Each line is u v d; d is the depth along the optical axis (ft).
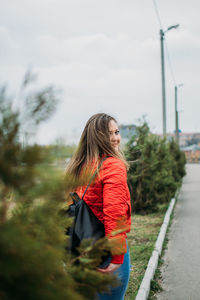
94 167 5.56
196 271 14.75
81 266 3.70
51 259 2.63
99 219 5.43
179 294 12.34
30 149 2.53
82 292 3.39
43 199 2.75
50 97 2.76
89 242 4.01
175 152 65.26
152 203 29.09
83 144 6.10
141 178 28.68
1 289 2.33
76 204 5.46
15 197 2.75
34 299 2.39
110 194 5.27
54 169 2.64
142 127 29.09
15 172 2.49
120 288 5.65
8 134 2.56
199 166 162.40
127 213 5.74
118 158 5.93
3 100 2.51
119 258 5.08
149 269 13.80
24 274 2.42
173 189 34.78
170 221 26.58
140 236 20.31
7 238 2.26
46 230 2.93
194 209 32.71
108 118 6.39
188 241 20.16
